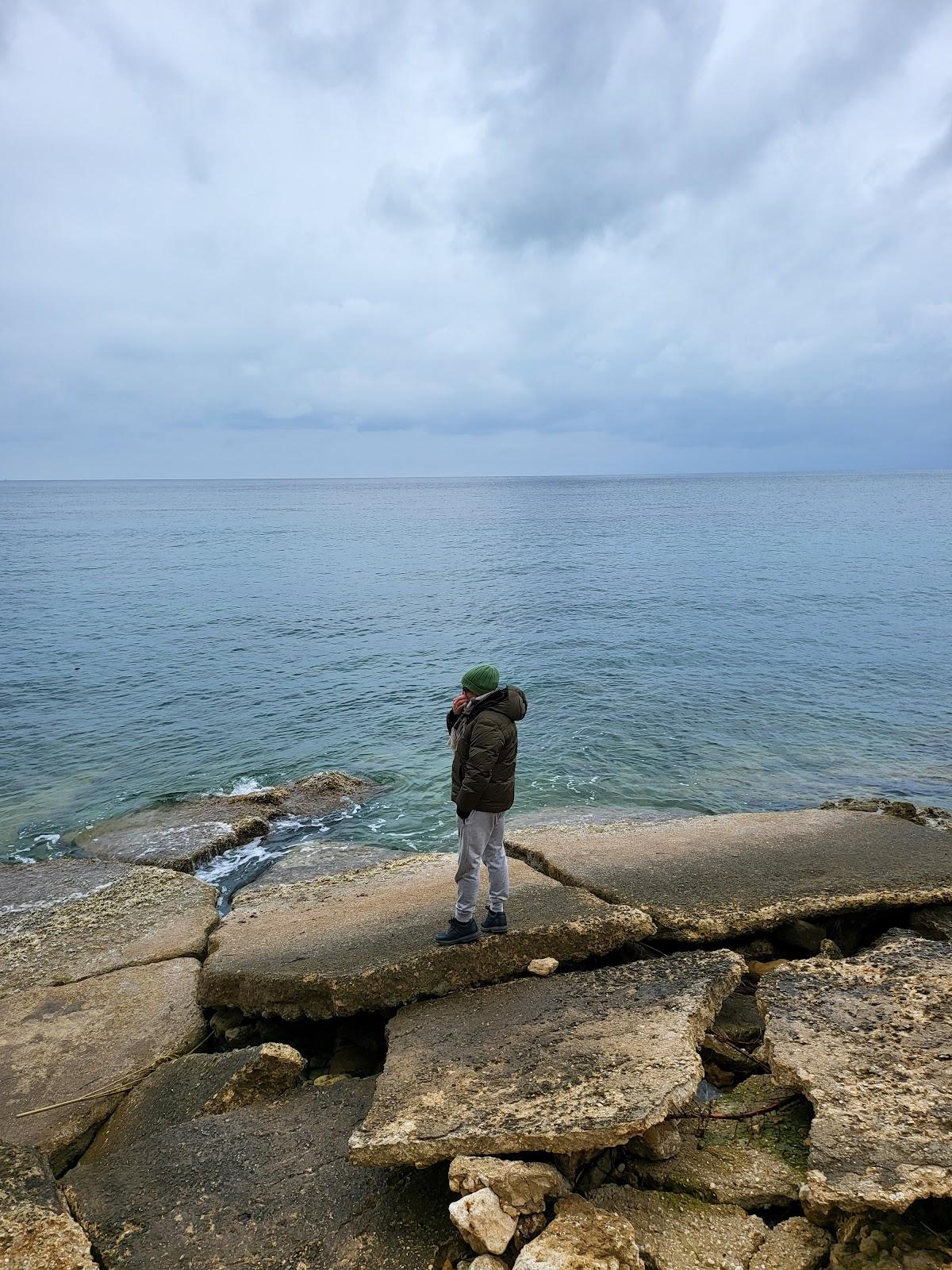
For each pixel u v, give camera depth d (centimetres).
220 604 3406
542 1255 355
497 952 637
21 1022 685
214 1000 682
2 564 4875
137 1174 470
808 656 2327
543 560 4959
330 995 623
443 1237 402
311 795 1344
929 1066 450
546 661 2297
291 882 991
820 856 834
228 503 15662
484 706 598
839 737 1641
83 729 1772
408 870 929
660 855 855
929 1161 381
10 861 1157
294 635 2744
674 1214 400
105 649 2544
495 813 611
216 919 868
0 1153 473
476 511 11700
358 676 2178
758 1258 368
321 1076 592
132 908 913
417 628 2836
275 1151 477
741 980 621
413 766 1501
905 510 9650
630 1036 506
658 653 2377
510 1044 522
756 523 7856
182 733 1725
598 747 1581
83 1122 562
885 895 730
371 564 4950
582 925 657
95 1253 411
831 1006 522
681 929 693
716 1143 451
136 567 4791
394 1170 447
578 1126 416
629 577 4097
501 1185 393
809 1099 441
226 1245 410
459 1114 445
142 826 1238
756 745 1588
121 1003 708
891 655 2322
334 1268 391
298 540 6875
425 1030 559
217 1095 548
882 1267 356
